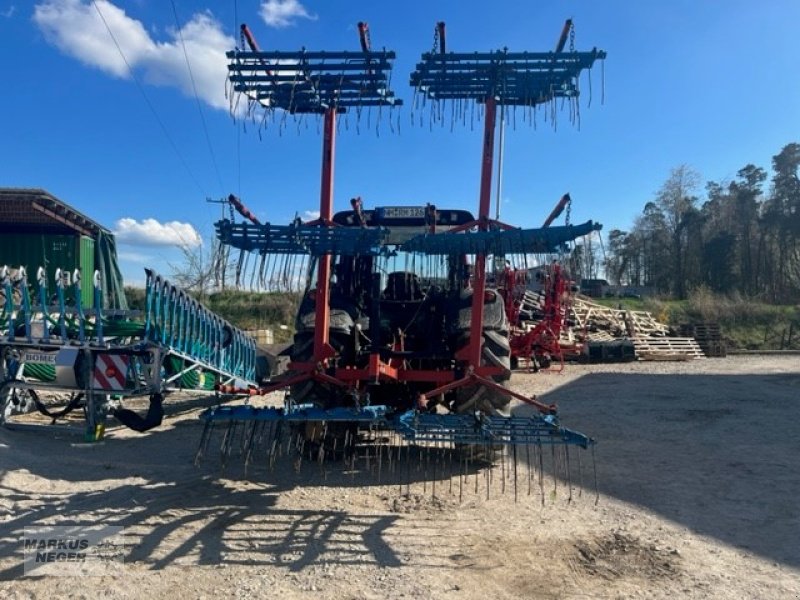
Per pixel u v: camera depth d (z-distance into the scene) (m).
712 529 4.28
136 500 4.76
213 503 4.72
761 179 50.41
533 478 5.48
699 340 23.12
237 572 3.54
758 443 7.00
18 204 13.70
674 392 11.76
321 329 5.45
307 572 3.55
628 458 6.28
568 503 4.80
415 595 3.29
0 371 6.79
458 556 3.79
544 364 17.17
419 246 5.03
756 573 3.59
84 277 15.65
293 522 4.34
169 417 8.47
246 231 4.80
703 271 48.53
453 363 6.06
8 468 5.31
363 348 6.10
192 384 7.54
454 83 5.58
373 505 4.71
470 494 4.99
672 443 7.00
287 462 5.91
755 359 21.12
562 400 10.70
